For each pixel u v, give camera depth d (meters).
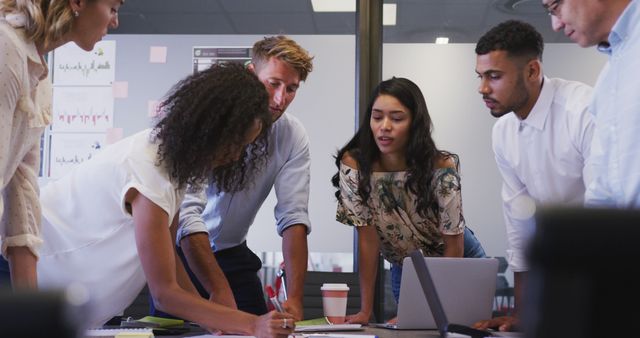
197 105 1.50
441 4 3.57
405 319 1.81
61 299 0.26
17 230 1.60
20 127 1.48
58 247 1.62
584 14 1.64
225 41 3.51
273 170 2.31
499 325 1.77
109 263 1.58
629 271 0.26
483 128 3.49
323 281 2.73
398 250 2.36
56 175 3.42
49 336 0.25
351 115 3.49
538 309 0.27
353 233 3.42
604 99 1.69
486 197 3.46
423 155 2.18
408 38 3.54
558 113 2.23
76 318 0.26
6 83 1.36
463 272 1.79
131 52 3.48
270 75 2.13
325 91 3.50
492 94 2.25
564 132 2.21
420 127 2.18
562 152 2.24
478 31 3.54
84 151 3.43
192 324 1.96
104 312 1.63
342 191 2.27
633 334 0.26
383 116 2.19
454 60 3.53
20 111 1.44
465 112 3.50
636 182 1.52
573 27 1.70
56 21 1.40
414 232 2.30
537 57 2.21
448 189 2.18
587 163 2.13
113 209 1.56
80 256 1.60
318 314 2.70
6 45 1.35
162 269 1.46
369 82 3.49
